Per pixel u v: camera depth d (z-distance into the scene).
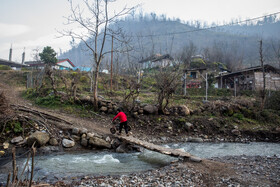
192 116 16.27
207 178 6.36
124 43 17.34
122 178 6.46
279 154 9.91
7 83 30.36
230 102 19.19
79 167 7.79
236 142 13.42
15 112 11.27
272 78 30.81
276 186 5.49
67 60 46.72
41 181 6.19
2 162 7.93
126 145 10.84
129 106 15.80
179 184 5.88
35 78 23.91
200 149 11.27
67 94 17.50
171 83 15.92
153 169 7.68
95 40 15.60
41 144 9.48
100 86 26.59
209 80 33.00
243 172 6.71
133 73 23.39
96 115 15.20
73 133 11.16
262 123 16.70
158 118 15.26
